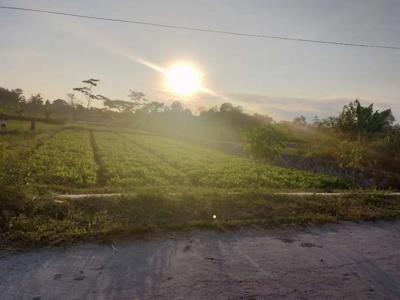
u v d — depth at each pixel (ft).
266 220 26.96
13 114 189.06
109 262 18.24
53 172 48.24
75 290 15.29
